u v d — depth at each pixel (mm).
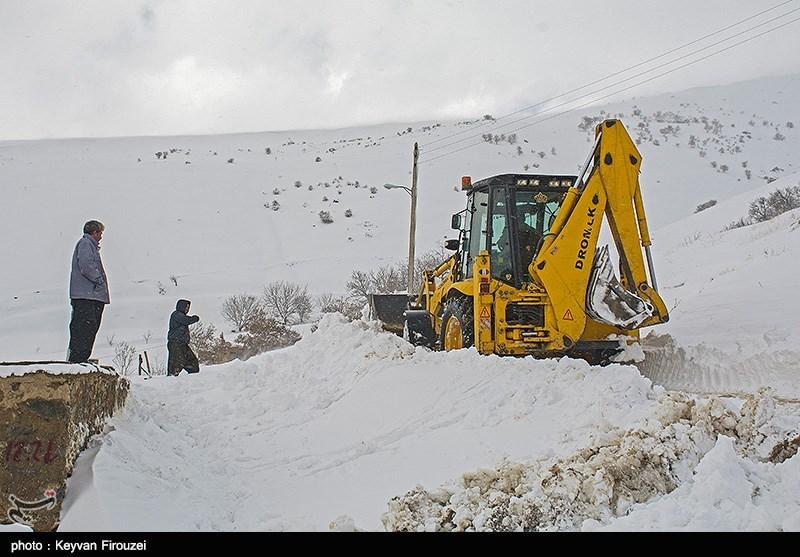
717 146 90562
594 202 10031
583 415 6562
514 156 83250
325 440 7762
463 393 7852
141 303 37812
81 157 90812
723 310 12734
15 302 37812
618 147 10094
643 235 10102
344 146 98875
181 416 8820
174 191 67062
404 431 7379
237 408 9570
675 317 13328
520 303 10234
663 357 10930
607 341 10211
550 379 7582
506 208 10828
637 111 114125
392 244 52094
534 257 10570
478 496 4965
